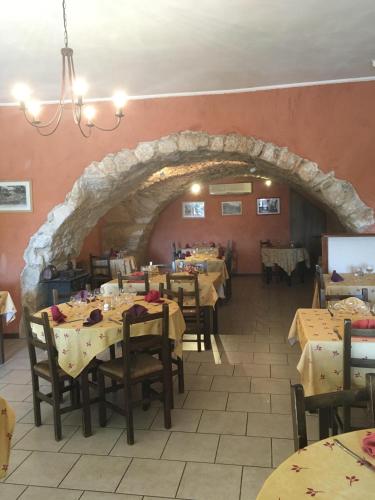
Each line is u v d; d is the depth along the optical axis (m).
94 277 6.62
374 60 3.78
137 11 2.71
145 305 3.29
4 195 4.95
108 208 5.77
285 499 1.10
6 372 3.92
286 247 8.70
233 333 5.04
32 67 3.66
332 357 2.39
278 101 4.51
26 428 2.86
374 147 4.39
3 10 2.64
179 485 2.21
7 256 5.00
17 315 5.04
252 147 4.58
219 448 2.54
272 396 3.24
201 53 3.47
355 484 1.15
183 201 10.17
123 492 2.17
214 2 2.64
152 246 10.25
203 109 4.62
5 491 2.20
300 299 7.04
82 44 3.20
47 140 4.84
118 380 2.66
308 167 4.50
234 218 10.02
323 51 3.53
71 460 2.47
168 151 4.68
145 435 2.72
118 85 4.27
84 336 2.68
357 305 3.09
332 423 2.31
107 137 4.76
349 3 2.72
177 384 3.52
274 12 2.80
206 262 6.22
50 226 4.88
